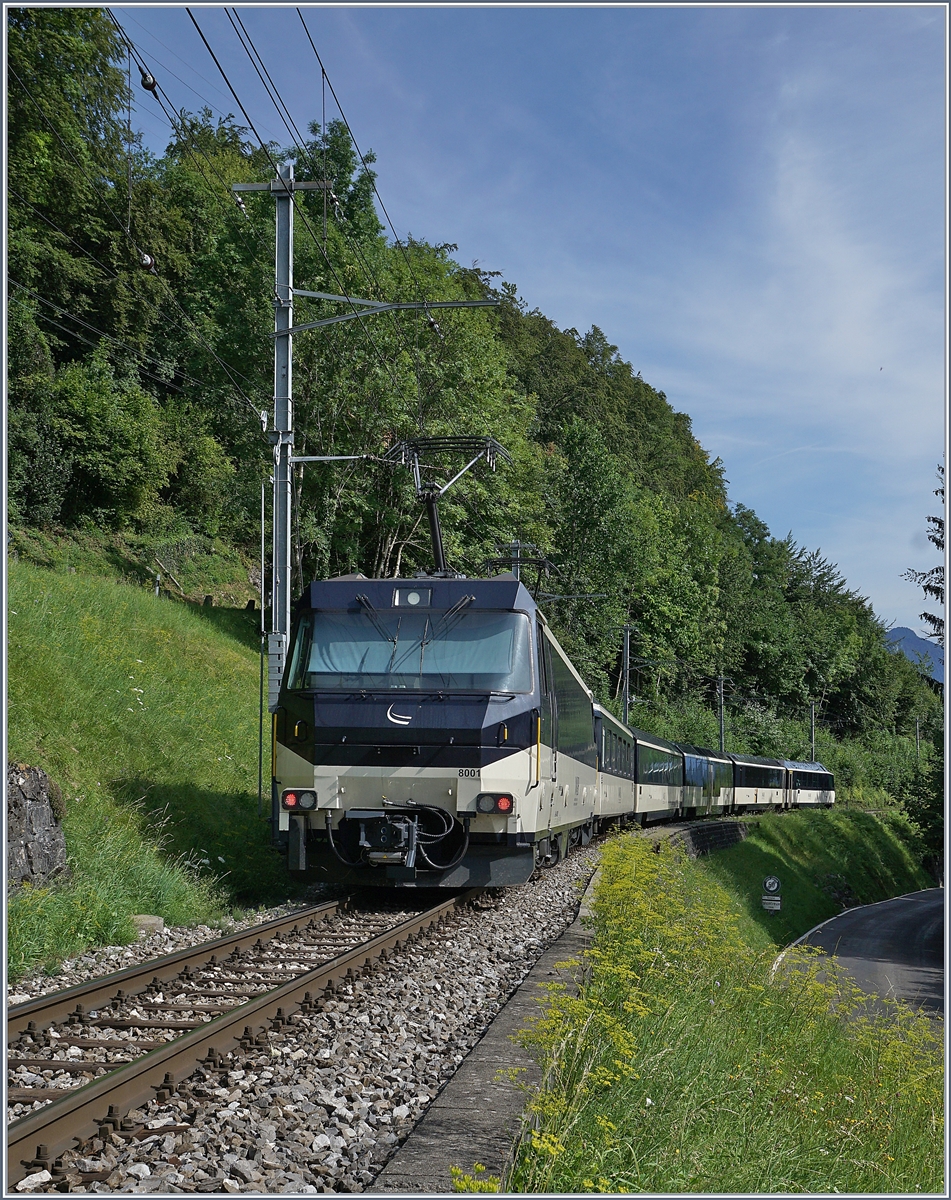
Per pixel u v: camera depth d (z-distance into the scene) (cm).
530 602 1294
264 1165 463
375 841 1169
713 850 3772
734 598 9031
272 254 3597
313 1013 728
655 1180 491
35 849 1016
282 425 1652
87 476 3675
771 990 1152
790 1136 659
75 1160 451
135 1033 680
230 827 1480
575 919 1292
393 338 3669
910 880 6112
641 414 12175
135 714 1705
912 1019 1129
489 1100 544
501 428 4222
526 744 1207
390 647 1234
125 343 4531
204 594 3756
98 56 3516
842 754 9788
